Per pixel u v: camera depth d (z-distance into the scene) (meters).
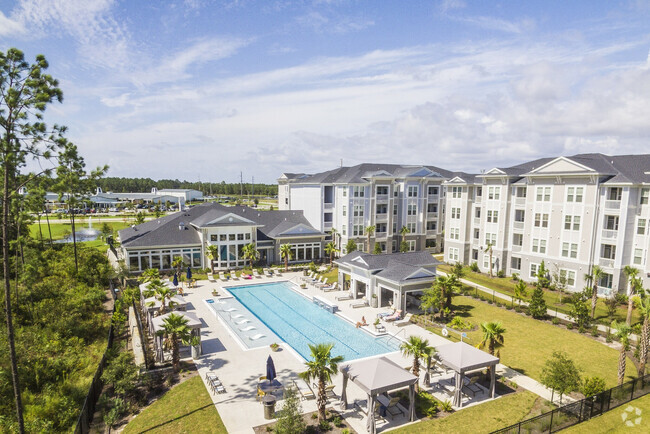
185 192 189.00
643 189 38.09
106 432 19.09
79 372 25.14
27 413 20.27
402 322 33.84
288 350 28.73
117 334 31.62
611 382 23.91
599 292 40.75
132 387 22.09
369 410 18.67
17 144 18.36
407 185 64.25
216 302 40.91
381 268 39.34
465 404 21.44
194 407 20.80
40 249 48.28
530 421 18.25
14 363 17.97
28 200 30.83
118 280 47.41
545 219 45.41
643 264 38.38
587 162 41.91
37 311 32.06
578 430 19.23
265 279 50.22
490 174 51.56
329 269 54.22
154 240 51.97
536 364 26.30
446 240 60.12
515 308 37.78
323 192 61.72
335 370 19.19
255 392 22.45
